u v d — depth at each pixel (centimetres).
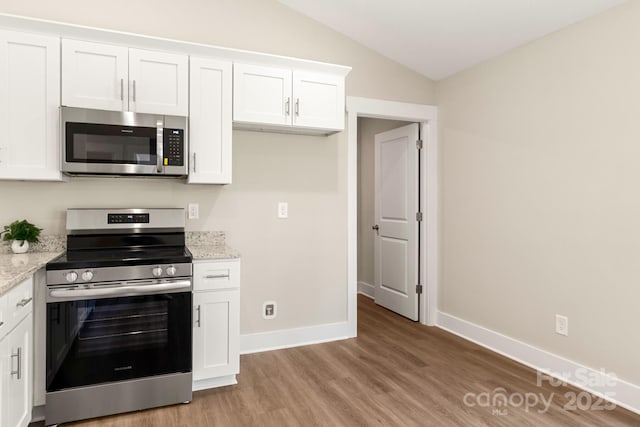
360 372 280
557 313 273
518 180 300
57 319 209
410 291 405
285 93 285
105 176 265
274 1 318
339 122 303
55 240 260
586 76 252
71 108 229
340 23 326
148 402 228
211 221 302
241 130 310
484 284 332
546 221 279
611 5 236
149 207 284
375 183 464
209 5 298
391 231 435
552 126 274
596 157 247
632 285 230
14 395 180
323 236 340
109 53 240
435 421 219
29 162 227
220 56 266
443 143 376
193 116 260
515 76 302
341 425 214
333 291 346
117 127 238
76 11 264
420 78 375
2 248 248
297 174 329
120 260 219
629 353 232
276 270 324
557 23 263
